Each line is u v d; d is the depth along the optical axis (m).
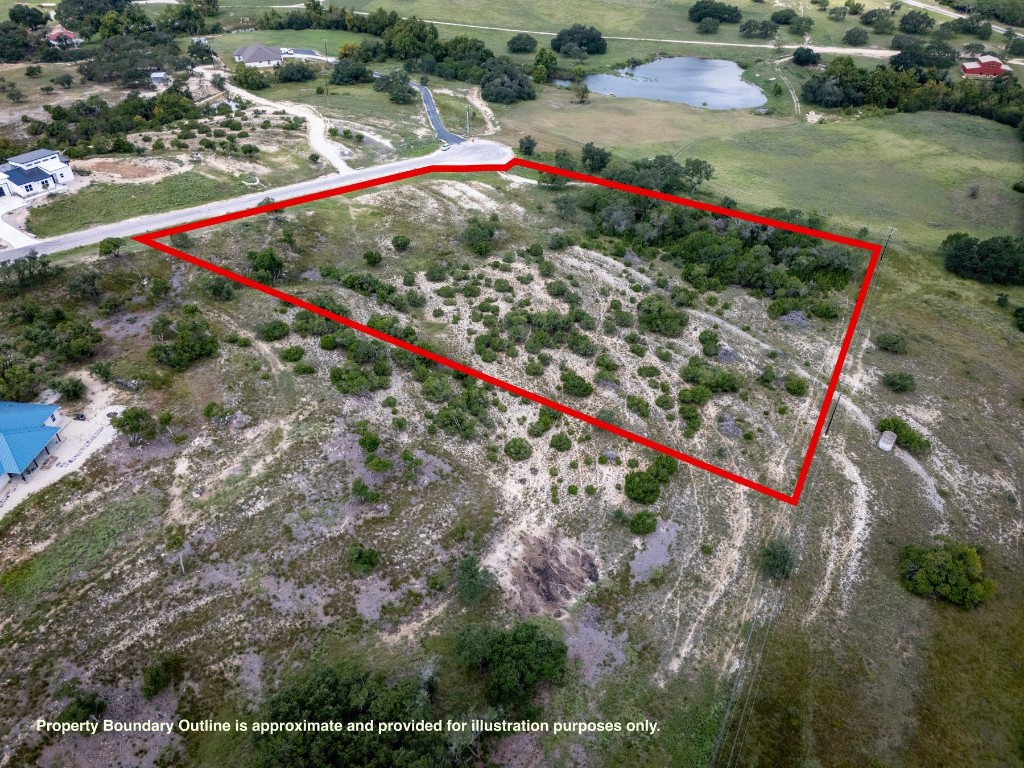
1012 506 53.84
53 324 62.84
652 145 126.75
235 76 140.12
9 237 76.06
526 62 169.50
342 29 184.12
